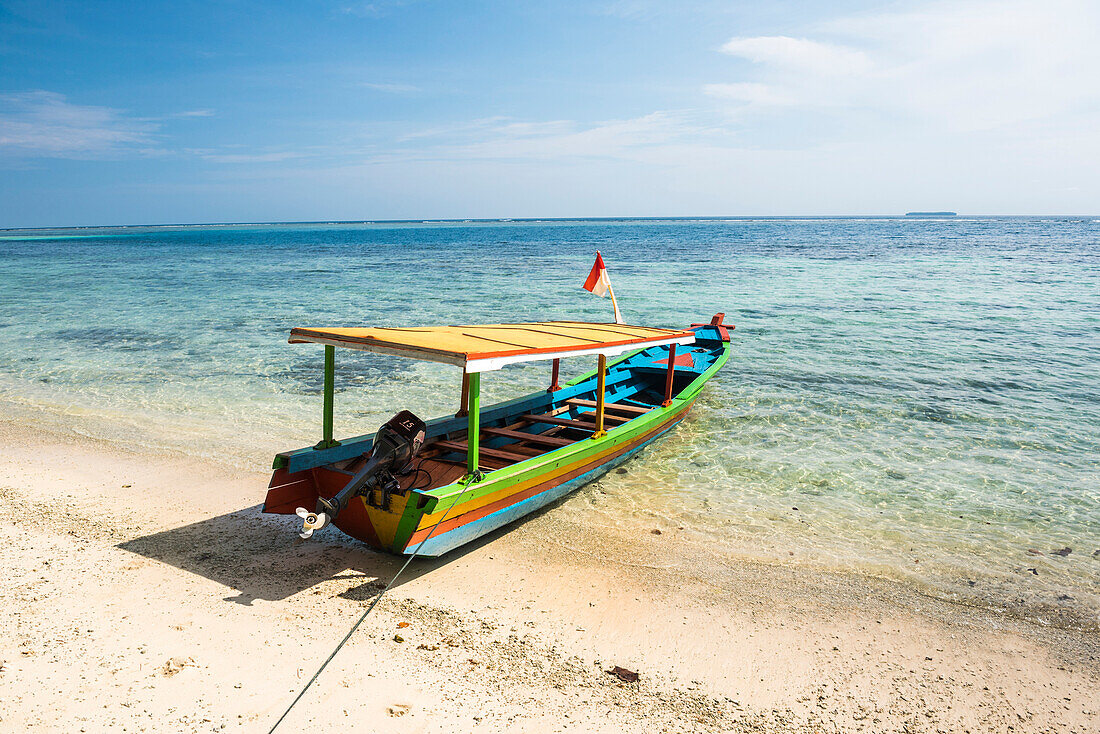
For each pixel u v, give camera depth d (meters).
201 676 4.34
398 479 5.96
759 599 5.81
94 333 19.48
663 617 5.45
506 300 26.83
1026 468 9.15
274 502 5.88
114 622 4.95
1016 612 5.73
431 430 7.46
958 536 7.20
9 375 14.08
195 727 3.87
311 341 6.27
